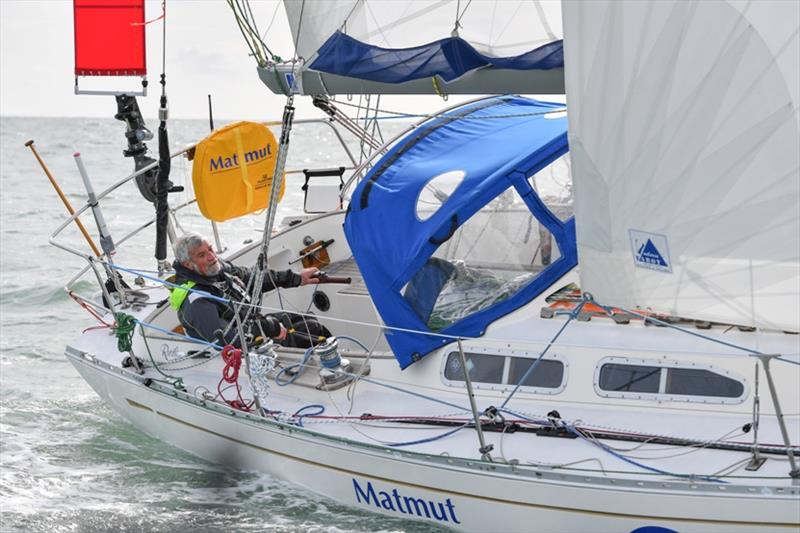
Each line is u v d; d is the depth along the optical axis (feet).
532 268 60.18
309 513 59.26
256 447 61.93
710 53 43.88
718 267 45.32
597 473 49.60
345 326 75.36
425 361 58.90
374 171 64.23
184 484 65.26
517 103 74.84
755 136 43.68
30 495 64.85
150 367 69.36
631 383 53.78
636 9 45.06
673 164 45.34
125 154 81.41
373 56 58.23
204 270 67.00
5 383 89.76
